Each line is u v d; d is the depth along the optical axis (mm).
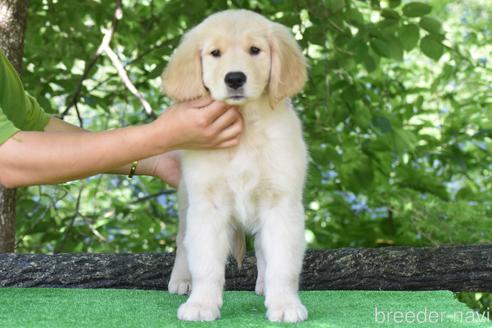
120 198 2596
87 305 1292
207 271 1262
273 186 1279
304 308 1220
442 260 1508
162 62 1820
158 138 1188
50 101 2107
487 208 2203
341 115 2080
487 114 2197
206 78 1280
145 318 1211
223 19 1307
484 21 2816
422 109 2316
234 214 1324
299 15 1929
